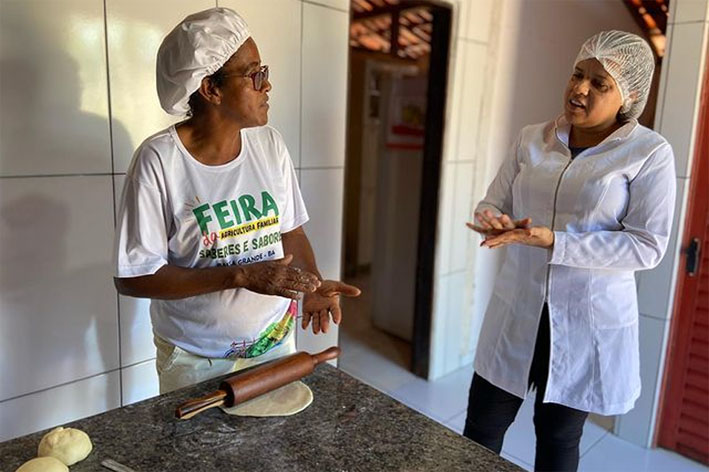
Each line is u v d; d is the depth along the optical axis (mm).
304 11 1751
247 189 1161
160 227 1085
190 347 1177
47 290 1386
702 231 2059
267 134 1241
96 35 1362
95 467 841
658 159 1352
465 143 2613
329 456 895
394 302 3307
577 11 2992
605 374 1454
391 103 3160
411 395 2643
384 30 4082
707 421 2150
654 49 3238
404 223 3176
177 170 1084
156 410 1003
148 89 1471
